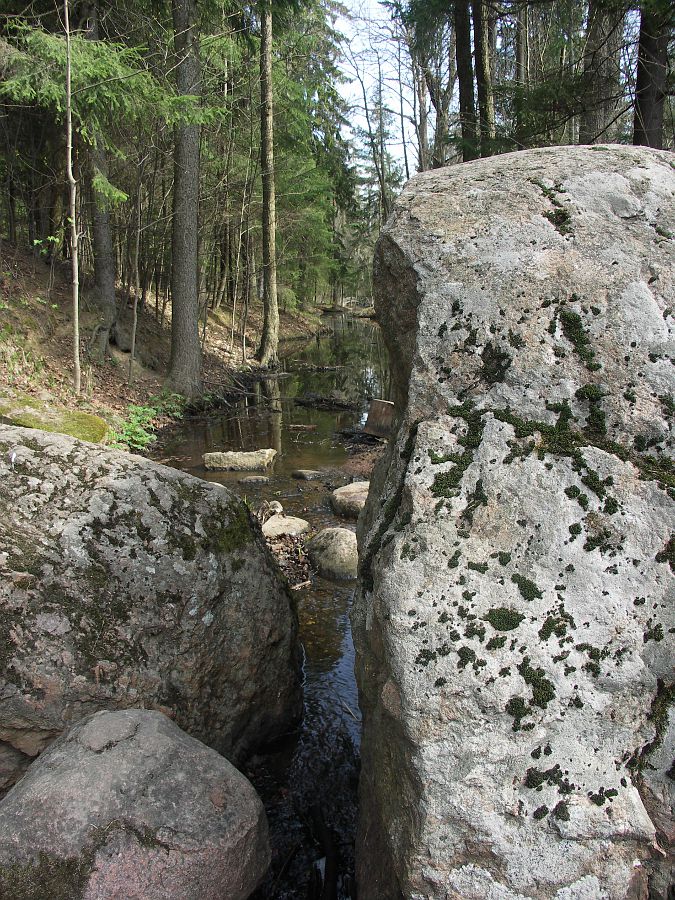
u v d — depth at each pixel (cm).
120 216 1350
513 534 148
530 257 173
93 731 195
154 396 1061
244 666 268
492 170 198
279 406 1228
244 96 1562
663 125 821
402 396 201
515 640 137
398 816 138
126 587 238
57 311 1059
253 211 1872
